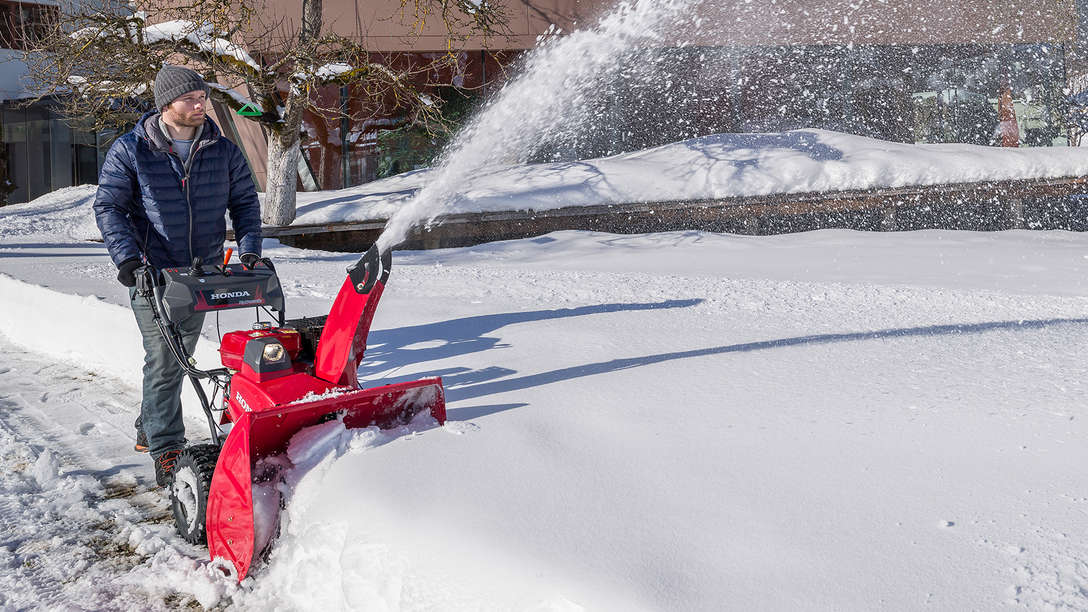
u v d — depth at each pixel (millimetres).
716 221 17406
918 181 17469
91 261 12453
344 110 22203
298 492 2740
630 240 15414
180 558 2973
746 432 3174
